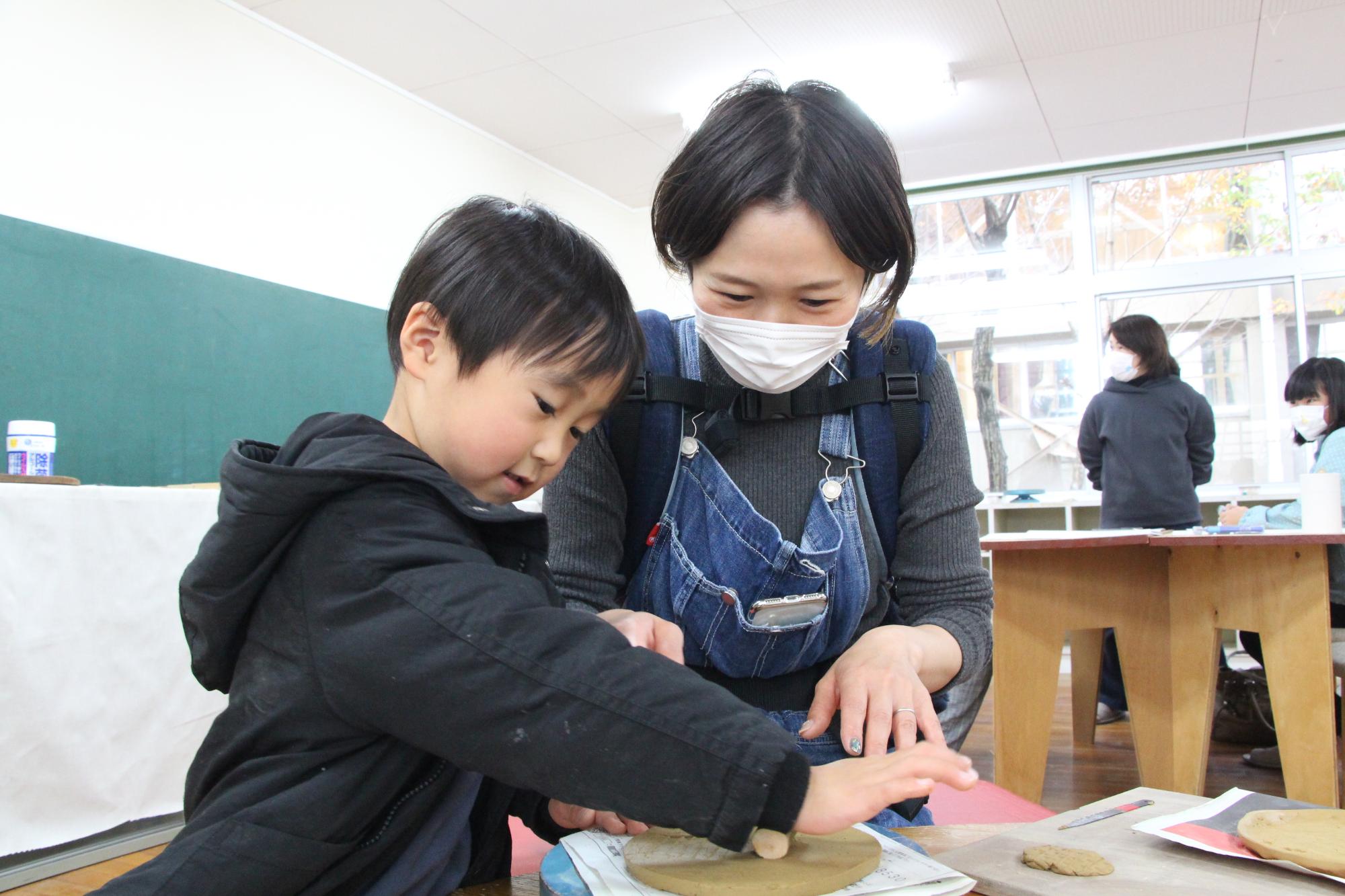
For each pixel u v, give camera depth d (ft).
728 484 3.05
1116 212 18.94
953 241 19.93
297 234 12.92
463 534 2.02
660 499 3.14
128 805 6.77
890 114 16.20
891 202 2.54
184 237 11.35
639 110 15.88
